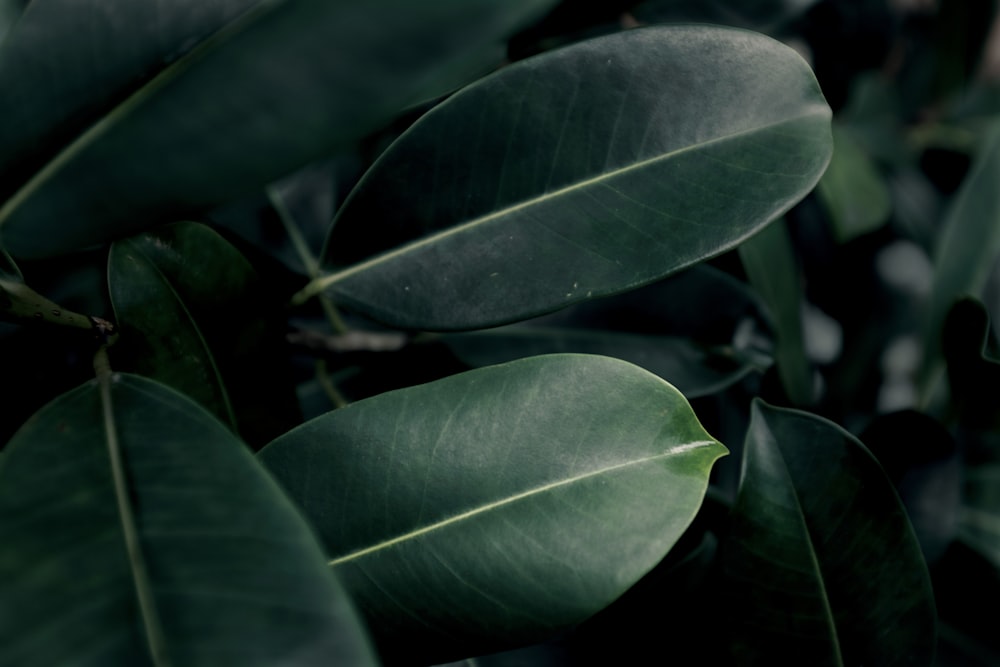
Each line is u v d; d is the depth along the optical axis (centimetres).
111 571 40
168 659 39
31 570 40
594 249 50
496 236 51
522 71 50
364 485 48
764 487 53
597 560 46
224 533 41
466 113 51
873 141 88
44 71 44
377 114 42
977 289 68
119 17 44
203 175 44
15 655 39
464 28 39
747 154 49
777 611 53
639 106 50
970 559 63
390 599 48
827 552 53
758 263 60
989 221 68
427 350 64
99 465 43
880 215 74
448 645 47
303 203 63
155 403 44
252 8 42
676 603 57
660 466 47
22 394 56
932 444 60
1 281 47
